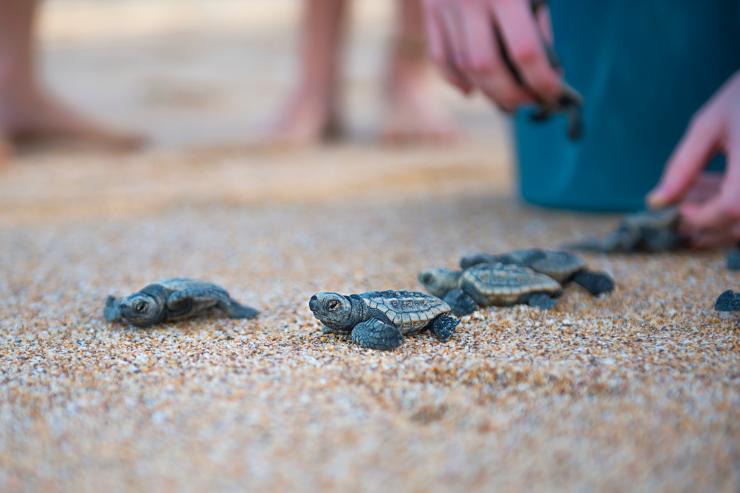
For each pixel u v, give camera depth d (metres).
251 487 0.43
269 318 0.58
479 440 0.45
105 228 0.82
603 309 0.58
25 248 0.76
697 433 0.45
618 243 0.69
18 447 0.45
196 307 0.57
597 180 0.79
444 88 2.04
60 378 0.51
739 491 0.42
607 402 0.47
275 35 2.70
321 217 0.86
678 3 0.73
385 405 0.48
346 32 1.36
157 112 1.69
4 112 1.20
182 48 2.55
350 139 1.37
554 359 0.51
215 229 0.82
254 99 1.83
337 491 0.43
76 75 2.18
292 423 0.46
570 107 0.68
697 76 0.74
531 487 0.42
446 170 1.09
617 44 0.74
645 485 0.42
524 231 0.77
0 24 1.17
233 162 1.16
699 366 0.50
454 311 0.57
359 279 0.65
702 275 0.64
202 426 0.46
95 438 0.46
